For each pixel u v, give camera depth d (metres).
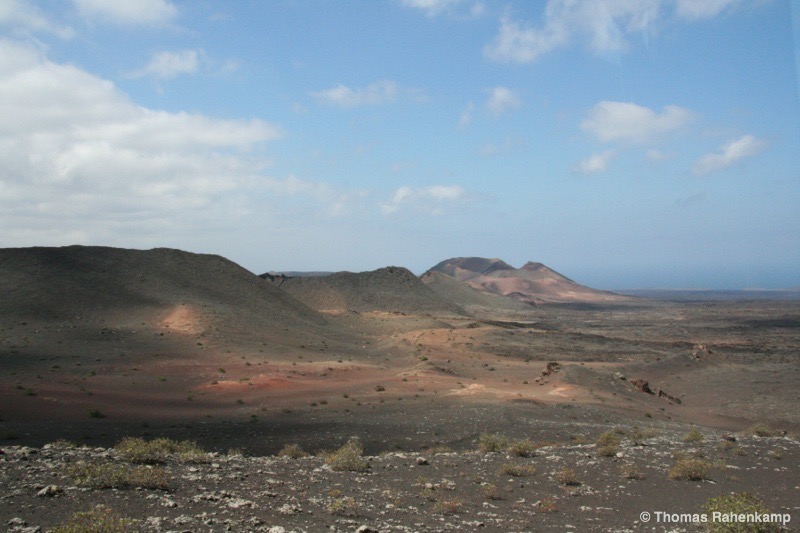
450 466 24.36
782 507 18.36
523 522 16.12
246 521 13.19
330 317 176.38
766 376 104.31
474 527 15.25
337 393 69.88
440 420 50.03
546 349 142.25
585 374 87.62
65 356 83.81
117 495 14.12
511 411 55.06
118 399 59.72
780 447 30.67
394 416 53.03
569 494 19.89
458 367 102.81
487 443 30.91
